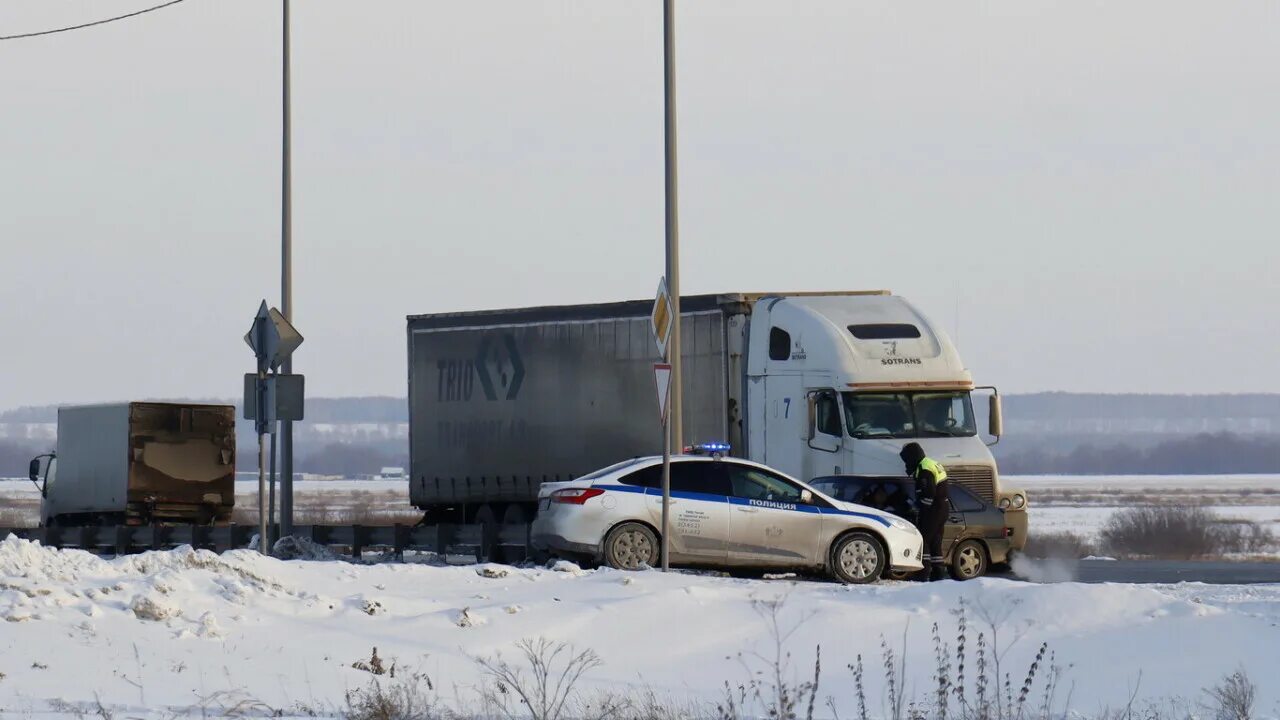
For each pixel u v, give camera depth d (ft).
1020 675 139.44
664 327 199.62
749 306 290.56
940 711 122.83
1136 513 513.86
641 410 308.60
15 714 110.22
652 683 135.95
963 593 166.40
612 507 214.90
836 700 130.72
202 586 159.53
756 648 149.79
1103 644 148.56
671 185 251.80
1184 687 133.69
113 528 341.41
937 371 270.05
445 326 347.36
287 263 339.77
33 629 138.51
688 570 220.64
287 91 340.39
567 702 124.88
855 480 248.11
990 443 271.28
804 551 217.97
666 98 252.21
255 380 222.89
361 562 278.26
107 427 384.27
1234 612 160.04
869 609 162.71
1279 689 132.77
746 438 286.05
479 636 149.59
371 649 142.41
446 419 346.54
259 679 128.57
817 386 271.28
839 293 292.40
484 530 266.98
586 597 170.50
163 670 129.18
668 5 252.21
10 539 167.02
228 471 388.98
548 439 325.01
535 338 328.29
